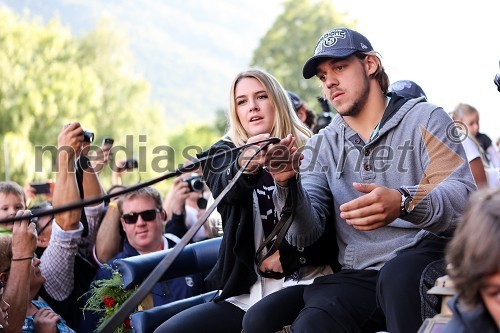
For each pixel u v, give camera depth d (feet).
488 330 10.18
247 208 17.10
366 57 16.34
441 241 15.08
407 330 13.92
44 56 193.26
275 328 16.01
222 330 17.29
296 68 266.36
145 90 252.83
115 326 11.98
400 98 16.35
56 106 179.52
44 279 19.95
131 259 18.84
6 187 22.17
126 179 77.15
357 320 15.19
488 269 9.49
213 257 19.62
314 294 15.67
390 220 14.34
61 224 21.58
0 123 169.58
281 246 17.06
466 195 15.03
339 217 16.49
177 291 21.83
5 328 16.81
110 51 262.06
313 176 16.87
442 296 12.39
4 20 193.26
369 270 15.72
